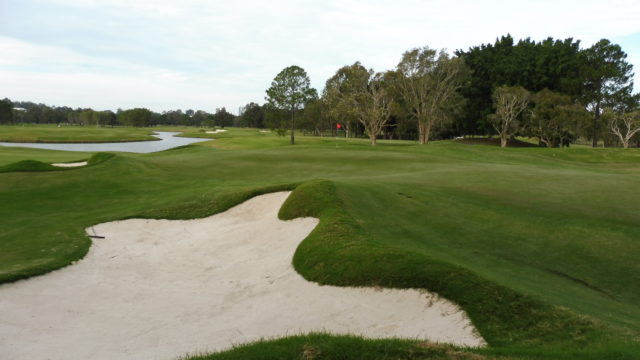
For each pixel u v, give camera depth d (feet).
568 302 22.97
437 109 201.26
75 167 78.74
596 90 226.17
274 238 41.09
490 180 61.26
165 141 309.83
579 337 19.15
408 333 21.89
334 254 30.96
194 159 100.07
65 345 23.31
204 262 38.27
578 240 33.99
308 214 43.06
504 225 37.93
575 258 30.94
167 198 60.85
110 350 22.68
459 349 17.22
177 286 32.91
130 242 44.45
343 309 25.27
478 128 244.22
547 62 222.28
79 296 30.32
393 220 39.45
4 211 55.06
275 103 214.28
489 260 30.40
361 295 26.37
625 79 223.92
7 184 67.31
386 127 313.53
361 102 199.31
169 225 50.08
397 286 25.89
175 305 28.99
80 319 26.84
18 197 62.08
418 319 23.07
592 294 25.39
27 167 75.00
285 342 18.21
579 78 214.28
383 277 26.73
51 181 70.49
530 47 241.14
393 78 200.13
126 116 558.56
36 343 23.49
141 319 26.81
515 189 53.62
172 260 39.06
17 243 40.68
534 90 225.15
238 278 33.47
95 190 67.56
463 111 240.12
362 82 197.16
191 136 364.58
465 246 33.17
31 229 45.85
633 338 18.44
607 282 27.32
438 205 44.42
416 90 202.80
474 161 103.55
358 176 72.79
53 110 643.45
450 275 25.11
